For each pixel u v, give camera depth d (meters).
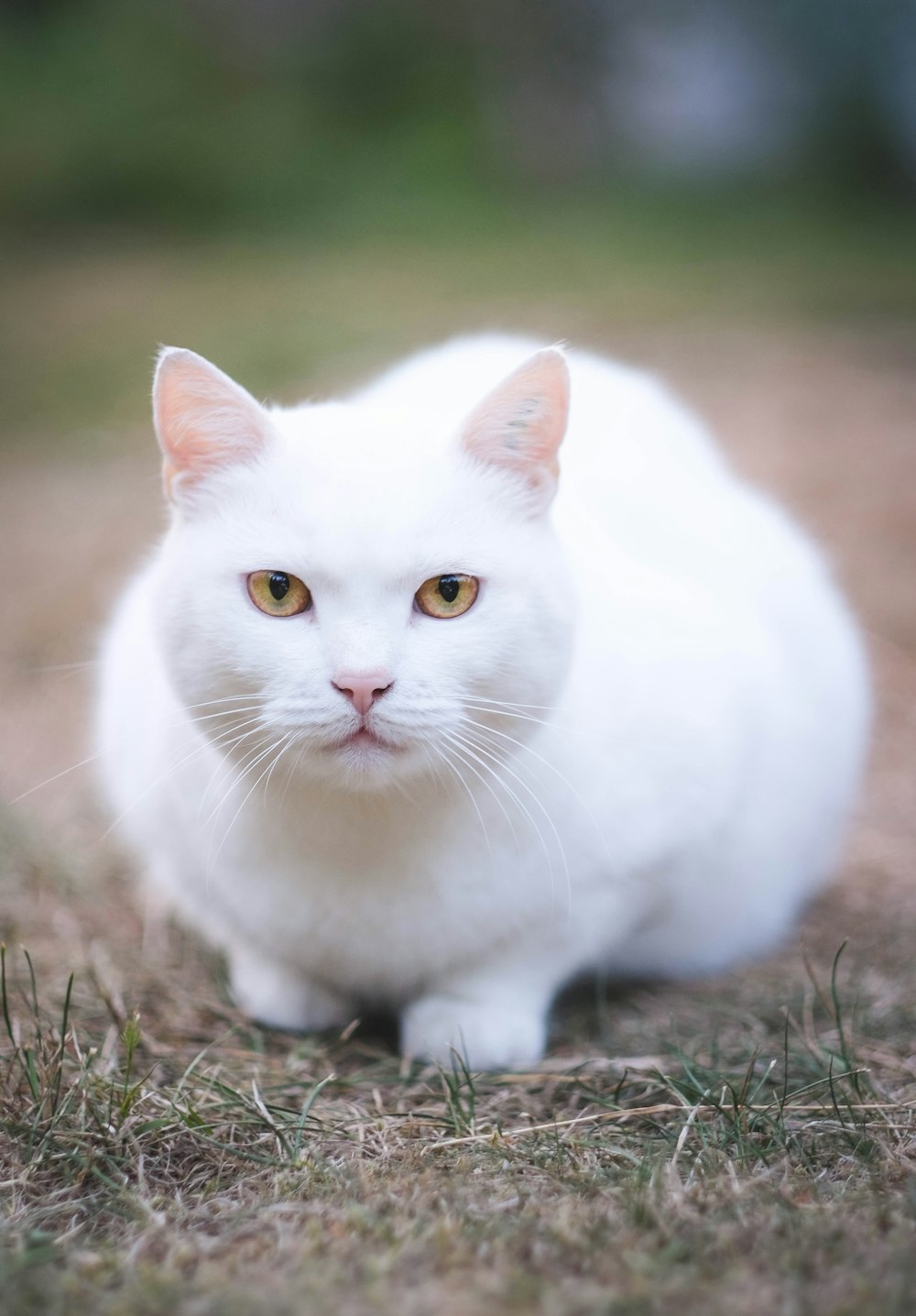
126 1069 2.37
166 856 2.94
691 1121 2.23
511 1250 1.83
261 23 15.39
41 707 4.95
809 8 14.76
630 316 9.86
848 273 11.39
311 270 12.10
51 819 4.05
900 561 5.81
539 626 2.48
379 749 2.38
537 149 14.88
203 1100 2.40
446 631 2.41
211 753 2.67
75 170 14.07
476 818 2.56
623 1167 2.14
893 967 3.13
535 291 10.88
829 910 3.57
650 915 2.97
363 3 15.12
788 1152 2.17
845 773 3.54
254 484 2.45
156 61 14.72
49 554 6.38
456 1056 2.54
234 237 13.59
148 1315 1.67
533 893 2.66
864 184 14.97
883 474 6.74
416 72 15.01
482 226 13.52
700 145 15.57
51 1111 2.27
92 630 5.50
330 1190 2.06
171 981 3.09
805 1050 2.64
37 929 3.37
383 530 2.36
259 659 2.39
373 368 8.55
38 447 8.16
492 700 2.46
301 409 2.78
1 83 14.52
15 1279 1.77
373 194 14.18
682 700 2.85
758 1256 1.80
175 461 2.53
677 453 3.71
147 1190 2.09
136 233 13.80
